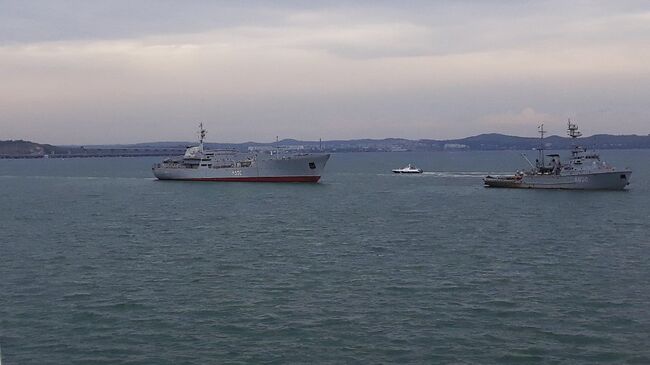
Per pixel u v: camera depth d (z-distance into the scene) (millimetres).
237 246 60281
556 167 126438
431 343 32438
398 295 41250
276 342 32750
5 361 30438
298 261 52500
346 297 40875
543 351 31281
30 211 95062
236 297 41031
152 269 49688
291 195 119625
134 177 195500
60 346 32375
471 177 180000
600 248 57844
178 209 96250
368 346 32094
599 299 39969
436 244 60781
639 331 33938
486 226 73562
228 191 128625
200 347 32156
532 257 53594
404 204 102000
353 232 69625
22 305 39438
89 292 42562
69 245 61812
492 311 37562
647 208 90875
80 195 126250
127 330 34688
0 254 56812
